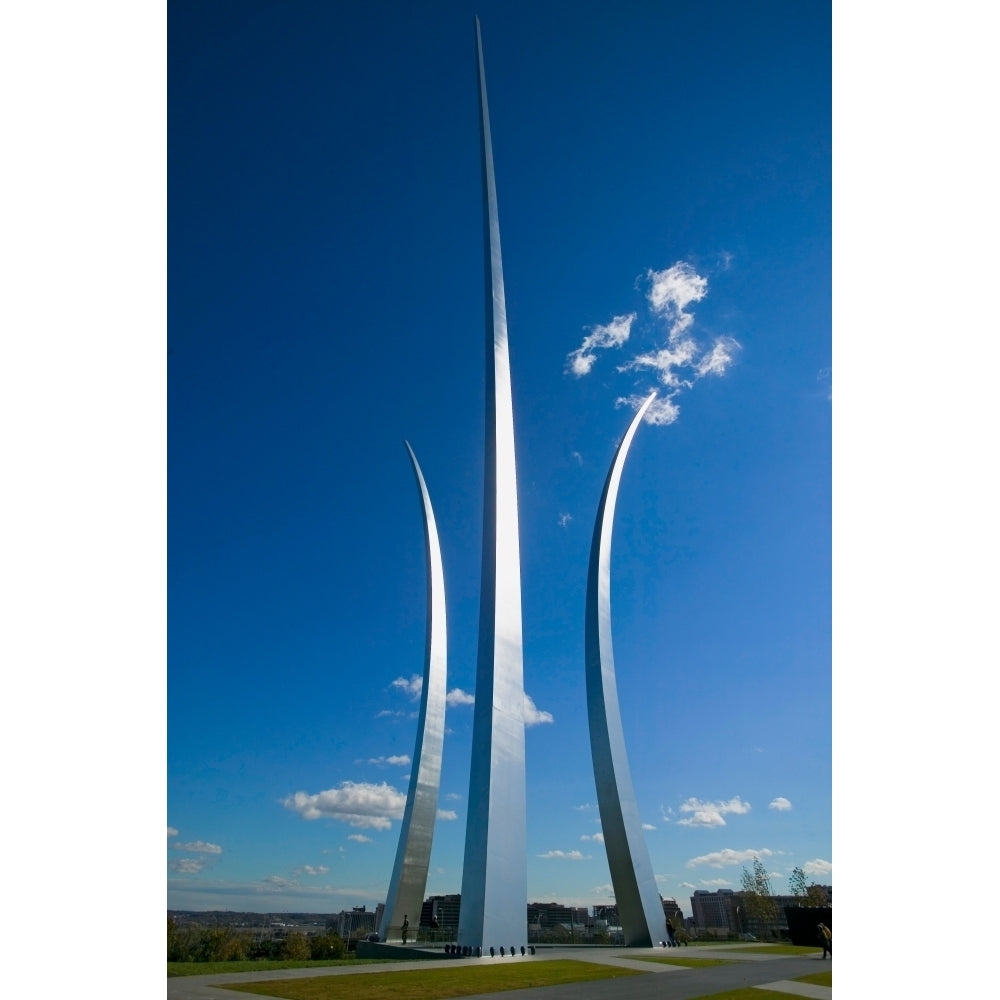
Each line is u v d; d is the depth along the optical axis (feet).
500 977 54.19
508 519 97.04
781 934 122.11
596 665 106.93
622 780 101.40
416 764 122.01
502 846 80.64
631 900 96.94
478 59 123.03
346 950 101.76
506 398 103.60
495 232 113.29
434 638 130.82
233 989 43.88
